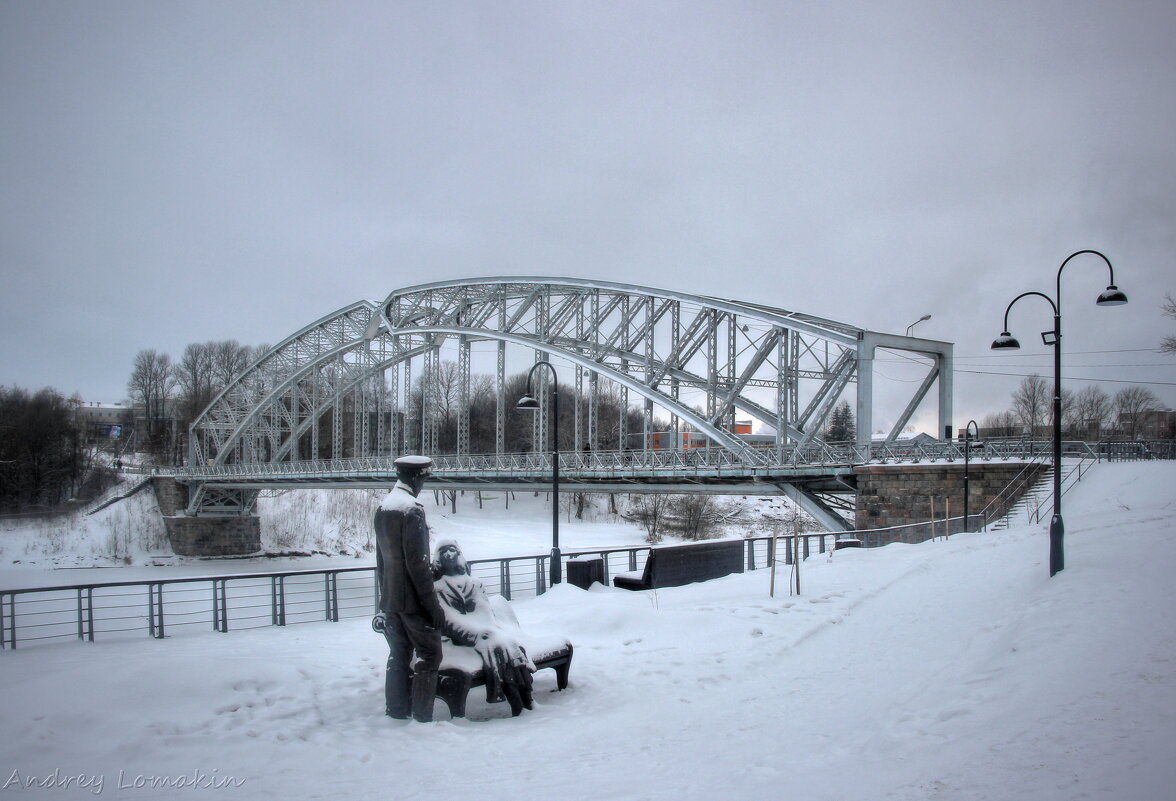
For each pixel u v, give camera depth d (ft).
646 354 148.25
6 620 116.47
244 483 238.27
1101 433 279.90
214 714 28.60
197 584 171.12
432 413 199.41
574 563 60.03
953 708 25.40
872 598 52.44
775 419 139.23
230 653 38.70
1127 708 22.66
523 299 172.14
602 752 26.27
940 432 125.08
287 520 279.69
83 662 35.65
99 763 23.75
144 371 427.74
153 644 43.21
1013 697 25.46
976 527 99.86
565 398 299.38
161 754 24.85
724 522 248.11
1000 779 18.47
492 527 259.19
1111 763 18.45
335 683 33.76
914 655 36.24
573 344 165.89
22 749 23.90
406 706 30.76
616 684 35.86
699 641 42.78
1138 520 77.20
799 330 122.42
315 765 24.75
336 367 240.53
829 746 24.13
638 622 46.26
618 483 139.85
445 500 320.50
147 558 238.27
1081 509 96.27
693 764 23.80
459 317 190.39
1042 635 32.53
